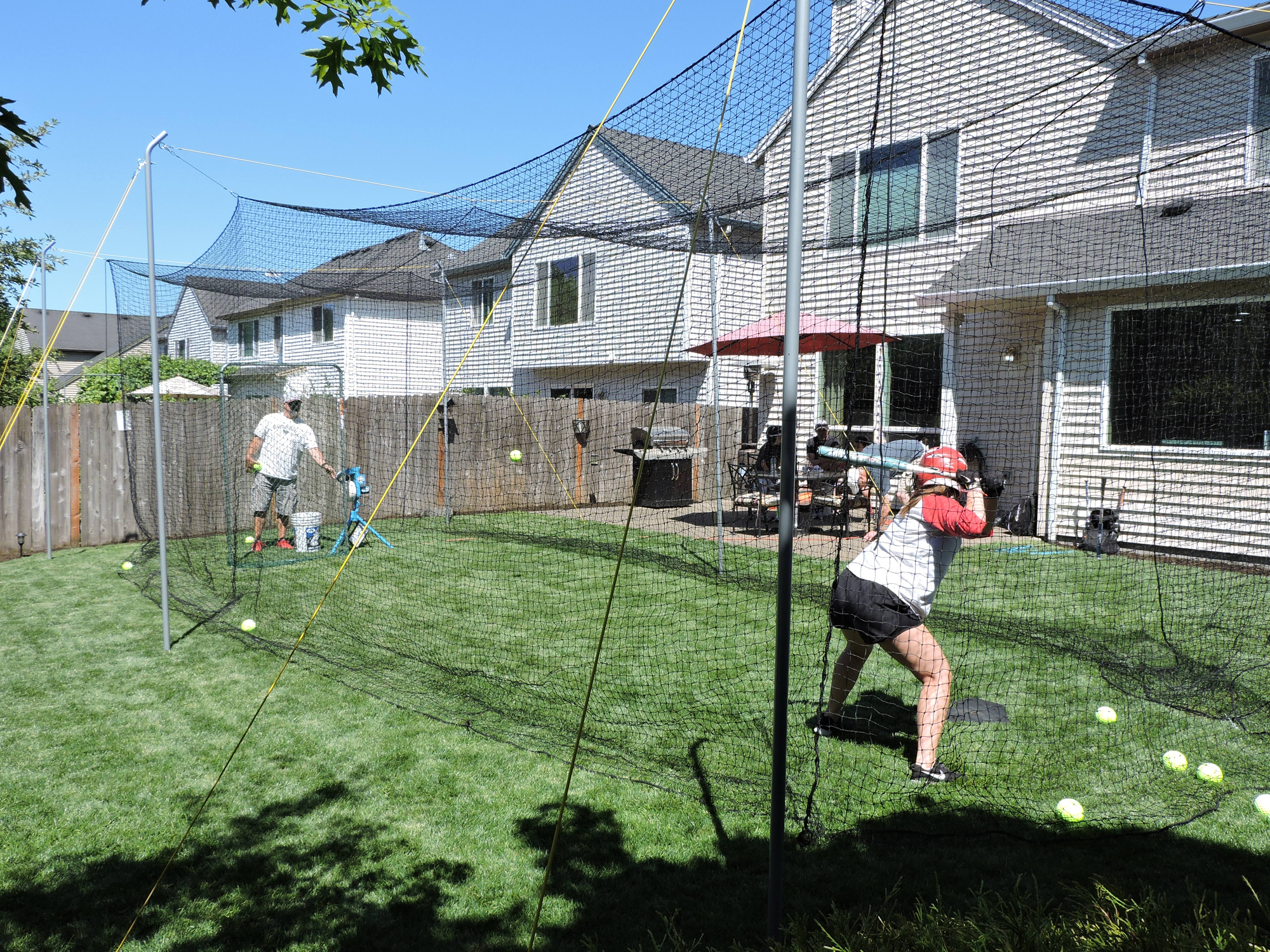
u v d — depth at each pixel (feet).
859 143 37.11
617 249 51.75
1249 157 29.14
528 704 15.19
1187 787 11.70
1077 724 13.92
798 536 33.94
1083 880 9.42
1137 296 30.22
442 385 67.77
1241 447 28.12
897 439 38.37
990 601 22.54
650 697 15.46
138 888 9.64
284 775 12.43
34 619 21.80
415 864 10.04
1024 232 33.30
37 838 10.69
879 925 7.86
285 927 8.90
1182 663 17.04
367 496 41.39
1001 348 34.83
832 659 17.71
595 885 9.56
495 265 60.49
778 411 44.52
